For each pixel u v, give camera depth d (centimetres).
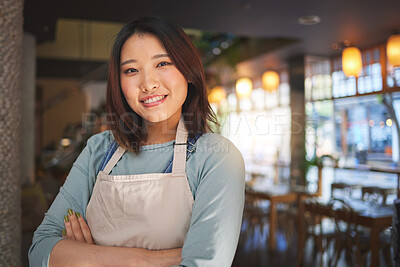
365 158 589
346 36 528
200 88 89
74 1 396
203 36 753
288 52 621
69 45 775
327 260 395
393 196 482
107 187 85
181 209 81
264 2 395
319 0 387
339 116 697
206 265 72
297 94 651
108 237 84
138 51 83
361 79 586
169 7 412
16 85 212
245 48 696
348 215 333
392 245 197
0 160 201
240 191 80
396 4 398
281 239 479
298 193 408
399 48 405
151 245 81
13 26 210
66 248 81
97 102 1069
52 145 880
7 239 202
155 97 83
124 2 397
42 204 372
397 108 600
